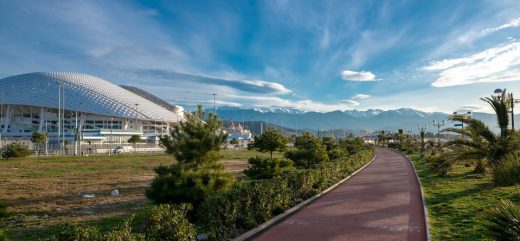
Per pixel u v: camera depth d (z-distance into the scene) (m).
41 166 36.44
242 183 11.87
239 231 9.62
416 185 19.48
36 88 110.50
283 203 12.64
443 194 15.62
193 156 11.66
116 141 100.31
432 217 11.25
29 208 14.53
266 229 10.25
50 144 81.38
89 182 23.44
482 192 14.94
